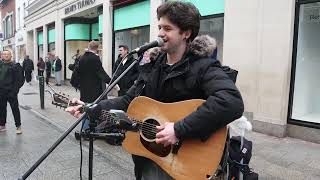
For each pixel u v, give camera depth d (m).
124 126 2.09
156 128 2.05
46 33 22.47
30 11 26.47
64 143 6.06
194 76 1.95
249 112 6.94
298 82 6.58
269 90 6.56
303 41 6.52
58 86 18.23
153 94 2.14
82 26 18.19
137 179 2.30
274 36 6.45
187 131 1.84
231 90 1.84
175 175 2.05
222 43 8.03
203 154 1.97
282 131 6.38
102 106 2.27
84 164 4.95
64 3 18.20
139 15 11.48
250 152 2.31
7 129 7.42
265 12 6.55
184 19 1.97
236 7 7.11
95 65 6.43
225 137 1.91
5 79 6.84
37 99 12.74
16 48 34.03
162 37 2.03
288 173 4.53
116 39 13.19
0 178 4.46
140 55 2.32
